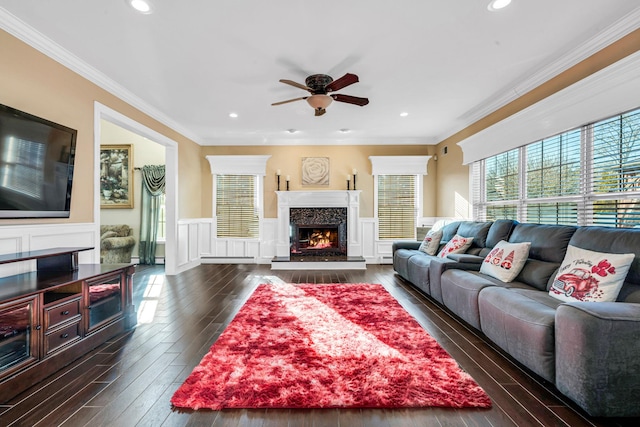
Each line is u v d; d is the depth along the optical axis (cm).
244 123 516
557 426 151
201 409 164
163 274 514
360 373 198
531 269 268
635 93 230
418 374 197
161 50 276
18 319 182
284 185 630
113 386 185
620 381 150
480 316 252
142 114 418
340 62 300
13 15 225
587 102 270
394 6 218
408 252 475
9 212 223
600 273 197
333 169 629
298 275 507
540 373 184
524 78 338
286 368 204
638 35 229
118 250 579
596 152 273
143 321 296
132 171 622
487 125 443
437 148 624
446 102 413
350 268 566
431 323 292
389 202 634
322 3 214
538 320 185
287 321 291
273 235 627
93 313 242
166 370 205
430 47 273
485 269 302
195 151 602
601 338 150
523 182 370
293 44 268
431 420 156
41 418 156
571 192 299
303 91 373
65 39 258
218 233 632
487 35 255
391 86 359
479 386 185
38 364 189
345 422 155
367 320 295
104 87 336
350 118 488
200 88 364
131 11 221
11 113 222
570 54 281
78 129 299
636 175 237
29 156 238
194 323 291
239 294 391
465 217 511
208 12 223
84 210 306
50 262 251
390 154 629
